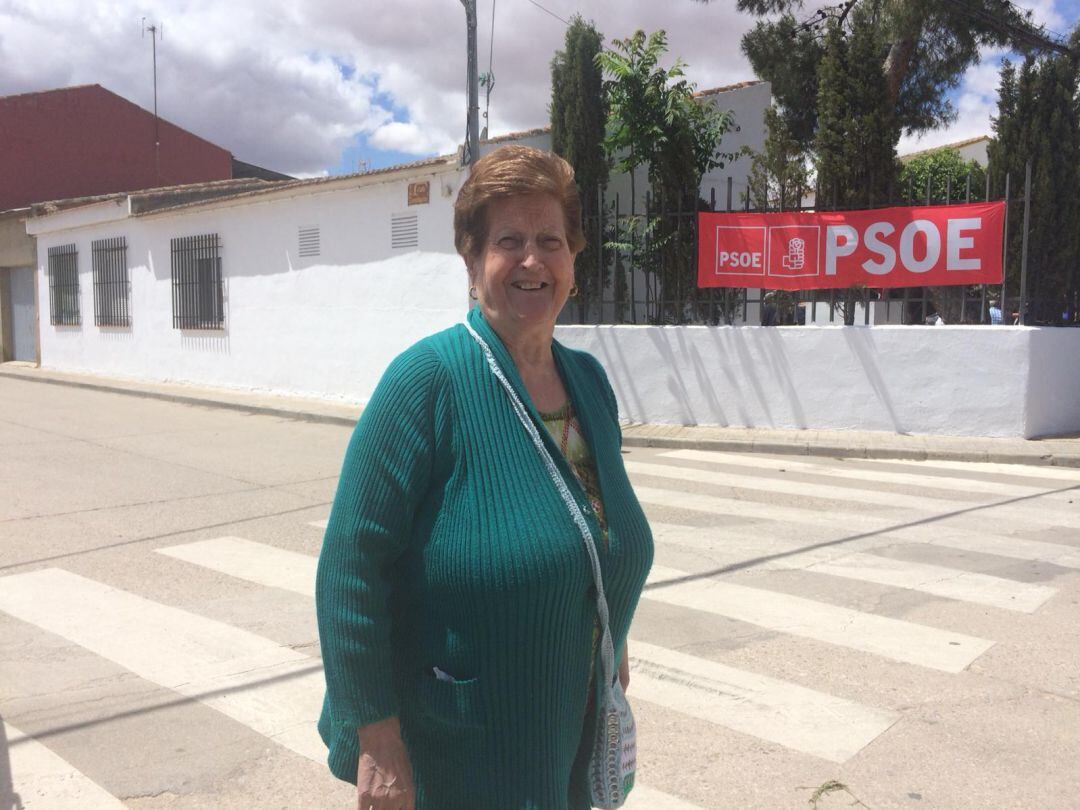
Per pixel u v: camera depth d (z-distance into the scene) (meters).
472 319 1.85
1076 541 6.48
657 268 12.95
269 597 5.38
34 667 4.33
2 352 25.03
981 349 10.74
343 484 1.70
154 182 29.64
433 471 1.69
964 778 3.28
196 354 18.30
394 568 1.75
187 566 6.03
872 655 4.42
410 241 13.98
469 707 1.69
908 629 4.76
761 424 11.79
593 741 1.86
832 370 11.41
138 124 29.11
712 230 11.95
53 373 21.78
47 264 22.78
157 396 16.98
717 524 6.99
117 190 28.69
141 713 3.83
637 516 1.91
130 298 20.02
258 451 10.92
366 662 1.66
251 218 16.67
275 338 16.53
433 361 1.73
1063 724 3.69
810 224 11.45
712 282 12.02
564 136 13.66
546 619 1.68
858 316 17.27
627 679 2.21
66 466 9.83
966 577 5.63
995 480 8.80
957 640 4.60
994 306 14.59
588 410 1.93
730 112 13.84
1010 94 11.66
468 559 1.65
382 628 1.68
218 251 17.50
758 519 7.16
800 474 9.16
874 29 13.95
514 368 1.78
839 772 3.33
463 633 1.68
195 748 3.54
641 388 12.45
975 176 15.02
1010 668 4.25
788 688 4.05
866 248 11.23
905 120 18.08
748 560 6.02
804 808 3.10
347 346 15.20
